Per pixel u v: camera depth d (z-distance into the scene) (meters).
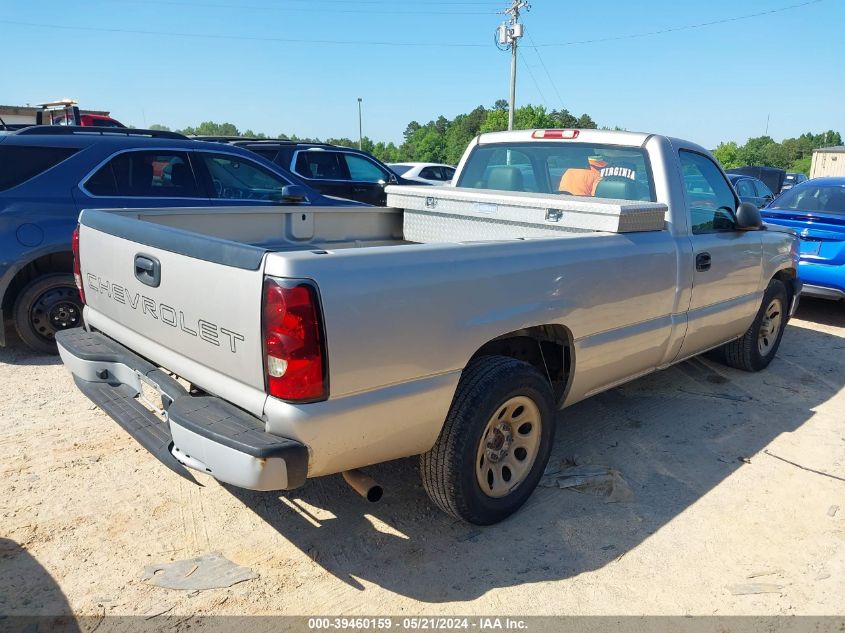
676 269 4.06
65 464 3.68
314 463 2.50
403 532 3.20
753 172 21.00
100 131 6.07
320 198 6.62
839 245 7.20
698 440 4.34
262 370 2.41
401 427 2.71
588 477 3.71
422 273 2.67
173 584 2.76
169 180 5.86
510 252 3.05
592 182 4.47
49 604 2.62
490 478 3.22
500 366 3.04
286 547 3.05
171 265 2.78
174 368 2.86
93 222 3.45
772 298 5.51
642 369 4.16
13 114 20.11
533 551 3.09
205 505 3.36
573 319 3.37
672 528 3.32
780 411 4.88
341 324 2.42
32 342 5.42
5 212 5.13
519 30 30.78
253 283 2.40
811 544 3.22
